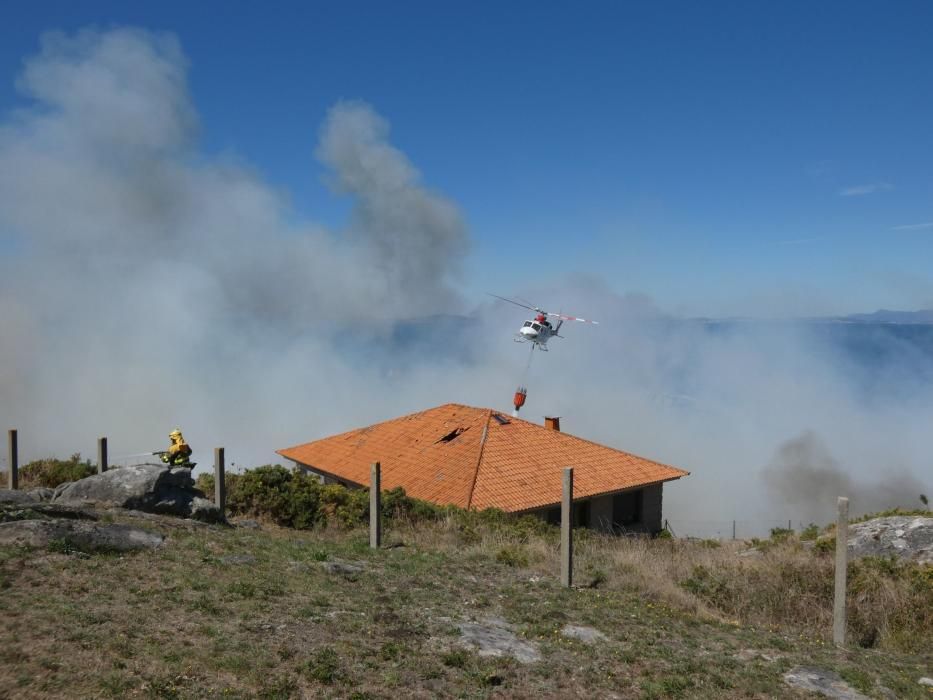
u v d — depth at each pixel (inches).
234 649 242.7
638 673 272.5
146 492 448.1
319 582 346.3
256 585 321.1
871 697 275.1
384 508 634.2
